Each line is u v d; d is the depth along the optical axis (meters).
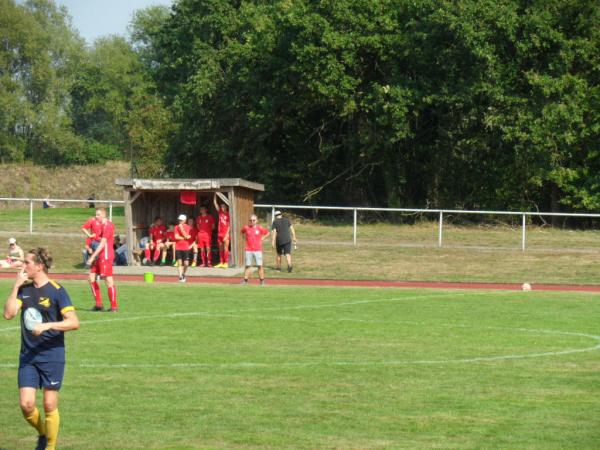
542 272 48.09
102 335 25.19
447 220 75.75
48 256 13.33
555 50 69.56
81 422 15.03
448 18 68.00
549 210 79.19
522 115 67.88
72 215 79.00
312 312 31.36
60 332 13.28
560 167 70.00
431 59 70.62
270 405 16.38
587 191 72.19
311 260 51.41
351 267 49.72
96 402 16.58
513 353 22.48
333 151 81.94
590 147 72.25
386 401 16.73
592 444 13.66
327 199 84.50
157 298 35.88
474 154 76.56
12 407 16.23
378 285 44.41
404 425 14.87
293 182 83.62
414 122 77.19
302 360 21.27
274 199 83.69
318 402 16.62
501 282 46.06
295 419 15.27
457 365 20.70
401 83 70.62
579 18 70.69
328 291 40.06
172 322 28.20
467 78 70.06
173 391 17.58
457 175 78.50
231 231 49.91
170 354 21.98
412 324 28.20
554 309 32.94
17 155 147.62
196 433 14.30
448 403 16.58
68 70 161.38
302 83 71.56
